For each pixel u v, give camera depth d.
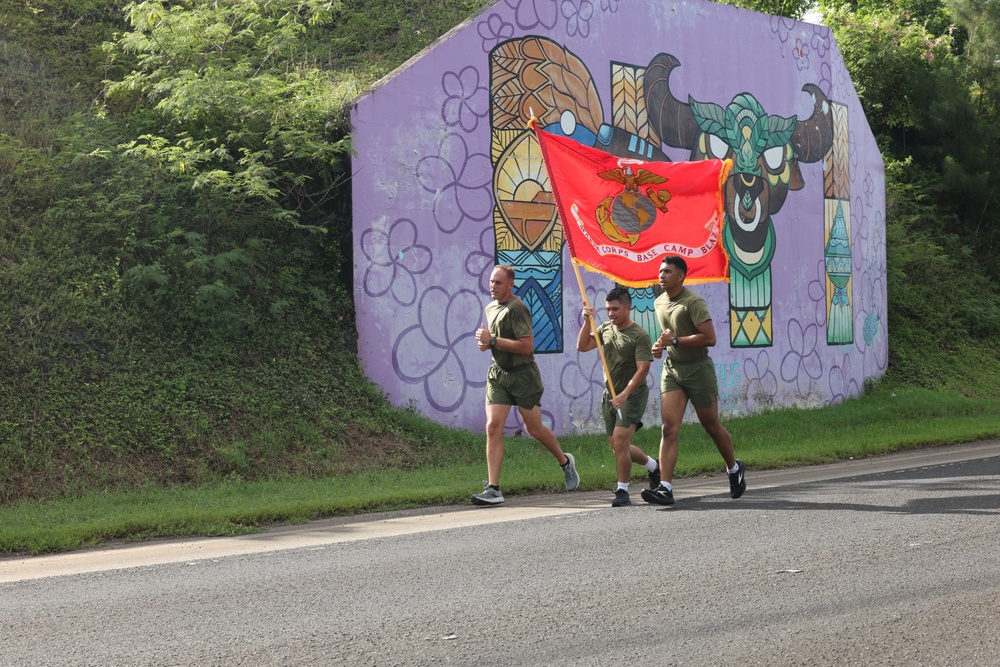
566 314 15.43
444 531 7.61
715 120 17.95
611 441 8.95
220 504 8.99
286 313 12.88
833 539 6.86
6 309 10.98
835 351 20.08
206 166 13.23
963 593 5.34
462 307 14.32
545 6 15.48
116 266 11.91
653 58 17.00
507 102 14.96
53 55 15.06
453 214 14.29
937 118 27.69
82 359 10.94
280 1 15.98
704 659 4.25
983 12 28.14
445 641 4.54
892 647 4.40
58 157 12.73
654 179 9.88
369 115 13.56
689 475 11.34
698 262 10.09
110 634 4.74
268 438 11.34
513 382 9.30
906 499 8.66
